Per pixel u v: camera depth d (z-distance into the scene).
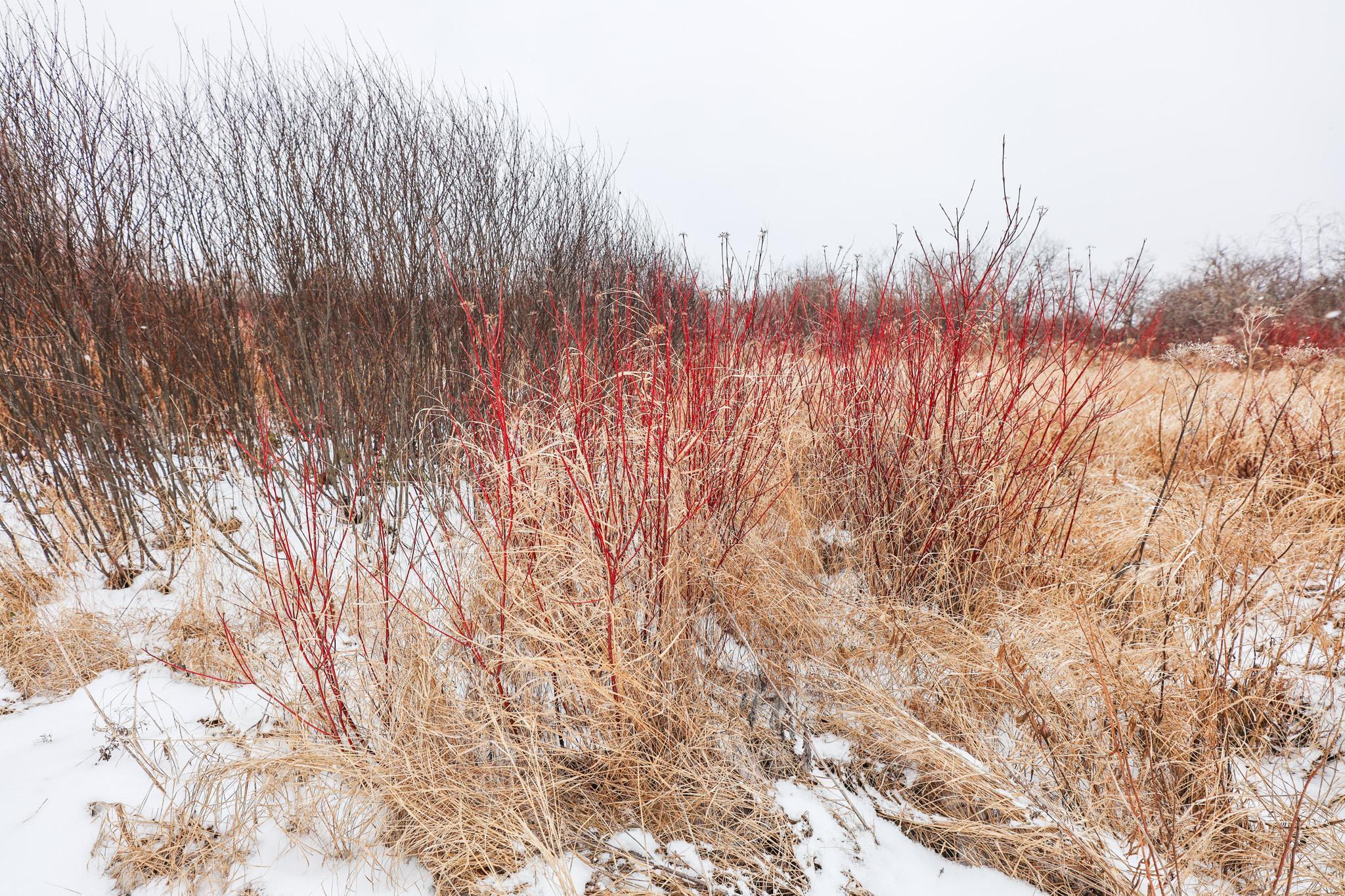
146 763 1.85
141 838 1.66
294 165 3.60
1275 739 1.99
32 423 2.78
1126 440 4.18
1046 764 2.00
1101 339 2.77
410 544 3.20
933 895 1.71
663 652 2.09
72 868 1.58
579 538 2.26
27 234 2.83
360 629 2.10
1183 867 1.64
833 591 2.75
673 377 2.58
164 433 3.22
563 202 4.97
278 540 2.17
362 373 3.51
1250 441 3.66
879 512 2.96
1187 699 1.91
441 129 4.21
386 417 3.50
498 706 2.00
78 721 2.09
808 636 2.50
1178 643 2.01
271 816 1.73
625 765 1.98
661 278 3.11
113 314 3.01
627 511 2.26
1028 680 2.08
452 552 2.47
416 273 3.72
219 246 3.50
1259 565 2.34
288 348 3.55
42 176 2.87
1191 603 2.10
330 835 1.75
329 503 3.49
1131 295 2.74
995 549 2.77
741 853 1.79
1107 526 2.96
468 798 1.85
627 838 1.84
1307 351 4.37
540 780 1.82
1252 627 2.21
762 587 2.55
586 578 2.13
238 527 3.20
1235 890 1.63
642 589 2.25
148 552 2.92
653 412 2.29
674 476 2.29
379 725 1.98
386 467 3.37
